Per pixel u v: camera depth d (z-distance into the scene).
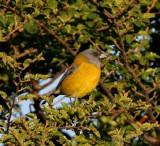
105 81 13.24
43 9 10.43
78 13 11.51
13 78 7.91
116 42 11.67
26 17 10.15
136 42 12.08
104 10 10.52
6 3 10.03
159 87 11.72
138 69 12.90
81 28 11.46
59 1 10.50
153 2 12.34
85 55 12.83
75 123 8.55
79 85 12.66
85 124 8.72
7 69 7.84
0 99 11.04
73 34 11.48
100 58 12.73
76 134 8.77
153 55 12.46
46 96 8.19
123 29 11.12
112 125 13.52
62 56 12.76
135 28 11.91
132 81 12.32
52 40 12.37
